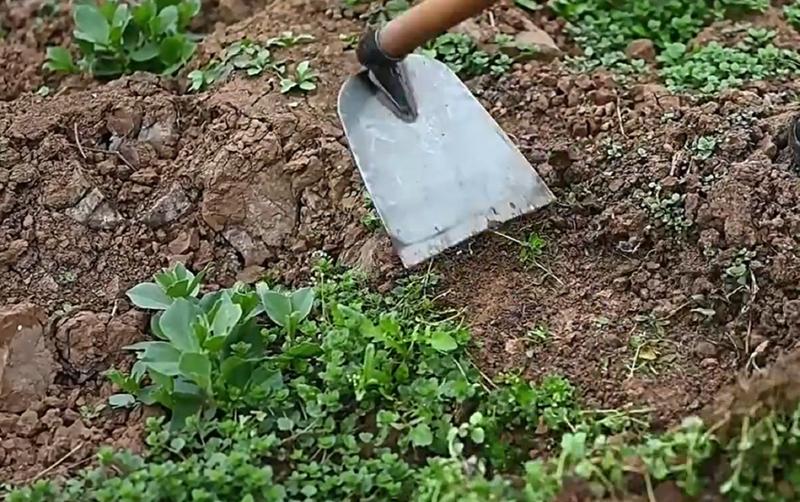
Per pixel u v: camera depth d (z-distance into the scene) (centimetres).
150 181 177
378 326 159
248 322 160
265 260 173
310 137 177
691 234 165
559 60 191
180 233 174
